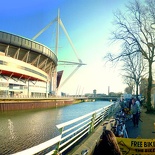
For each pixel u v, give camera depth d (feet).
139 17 99.96
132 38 100.01
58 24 484.33
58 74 570.87
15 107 247.70
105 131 13.79
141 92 230.48
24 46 324.19
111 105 80.23
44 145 14.88
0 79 276.62
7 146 83.82
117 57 100.32
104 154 13.03
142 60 141.90
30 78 341.62
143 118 79.30
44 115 208.44
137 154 25.58
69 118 188.34
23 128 126.00
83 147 27.53
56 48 484.33
